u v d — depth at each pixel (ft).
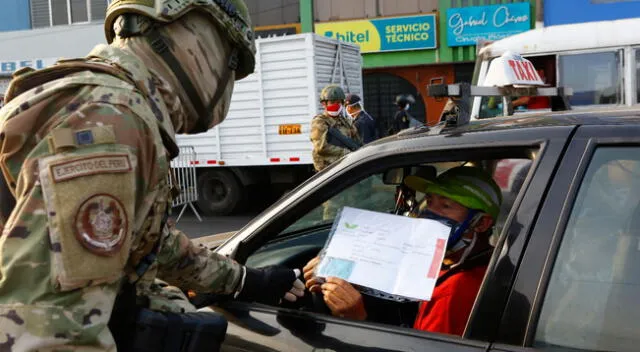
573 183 4.73
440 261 5.51
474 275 6.23
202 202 31.09
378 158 5.87
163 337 4.43
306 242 7.75
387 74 49.44
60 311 3.82
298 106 28.89
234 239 6.66
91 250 3.86
